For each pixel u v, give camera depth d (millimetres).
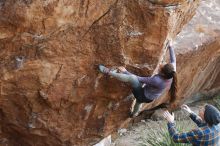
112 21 7570
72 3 7215
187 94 13031
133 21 7621
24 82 7859
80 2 7258
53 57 7688
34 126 8602
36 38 7398
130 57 8008
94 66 8000
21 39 7352
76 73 7992
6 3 6973
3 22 7094
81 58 7848
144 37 7789
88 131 9148
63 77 7973
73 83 8109
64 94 8203
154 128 12344
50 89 8047
